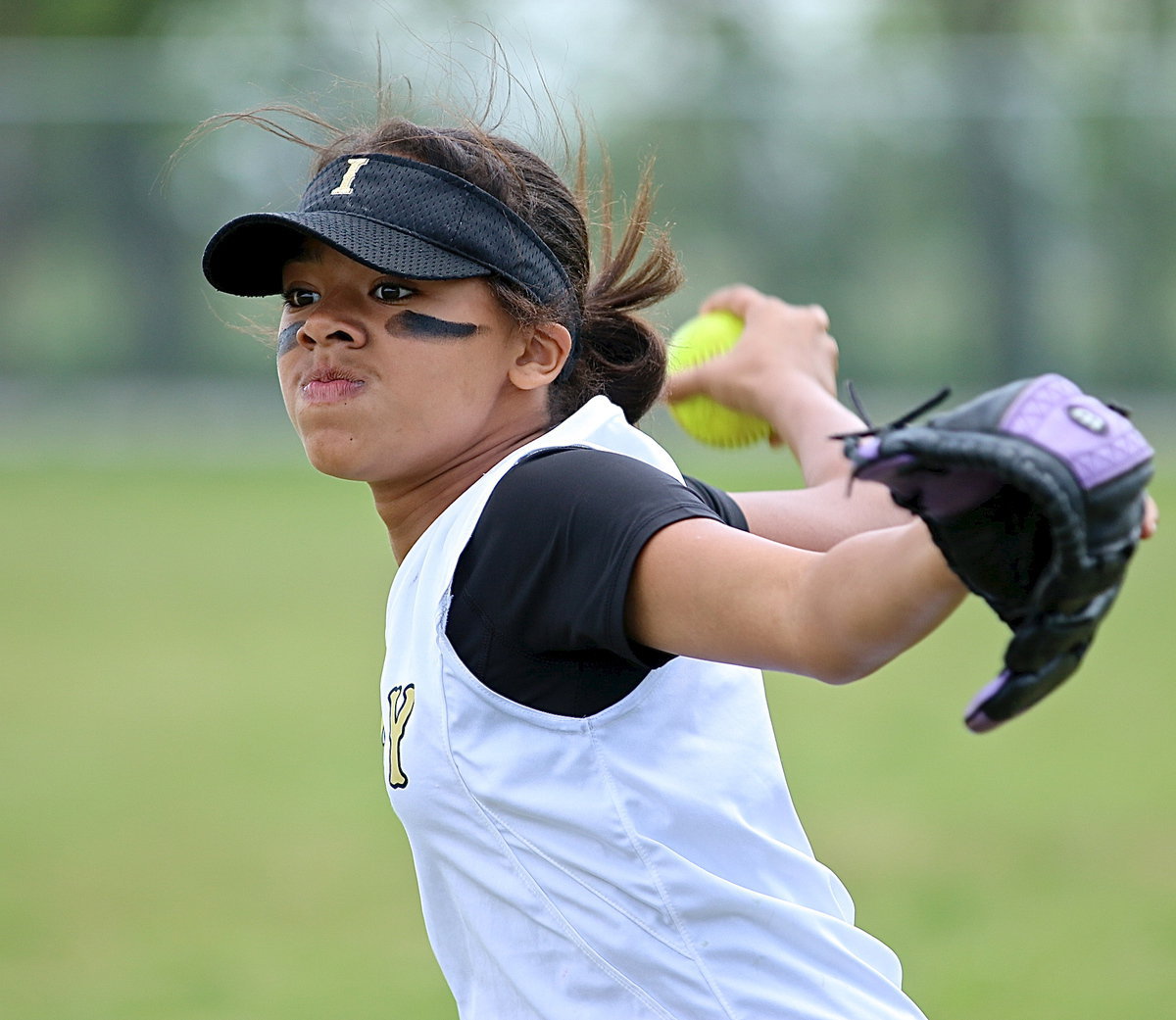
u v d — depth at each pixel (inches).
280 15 2474.2
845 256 2335.1
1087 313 2308.1
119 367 2381.9
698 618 234.7
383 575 1565.0
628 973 269.7
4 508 1946.4
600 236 356.8
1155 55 2326.5
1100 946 626.5
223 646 1253.7
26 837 786.2
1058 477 197.5
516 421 301.7
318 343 287.7
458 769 270.8
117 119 2349.9
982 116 2311.8
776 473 2046.0
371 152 300.0
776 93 2342.5
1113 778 890.7
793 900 278.5
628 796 265.7
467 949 295.4
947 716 1053.2
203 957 626.8
